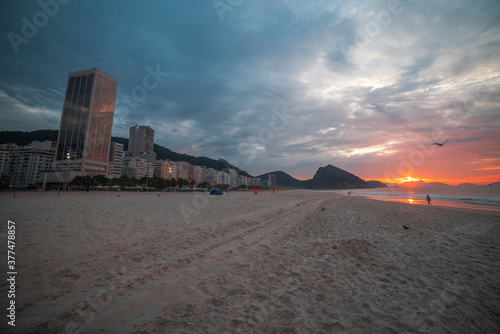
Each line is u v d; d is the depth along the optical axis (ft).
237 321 8.29
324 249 18.15
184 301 9.38
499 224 35.42
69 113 223.92
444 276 13.79
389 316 9.24
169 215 30.73
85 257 13.38
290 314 9.00
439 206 72.84
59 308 8.20
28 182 288.51
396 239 22.93
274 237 21.67
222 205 48.78
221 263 14.06
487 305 10.52
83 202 44.98
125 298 9.25
